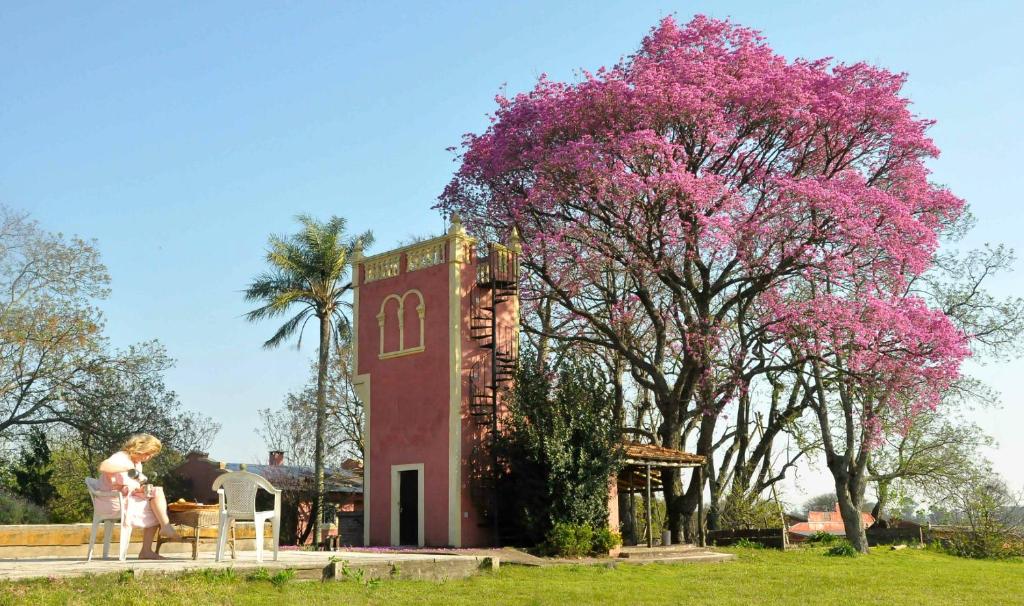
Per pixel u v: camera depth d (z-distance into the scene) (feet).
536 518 73.77
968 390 114.83
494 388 79.36
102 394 121.80
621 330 107.04
